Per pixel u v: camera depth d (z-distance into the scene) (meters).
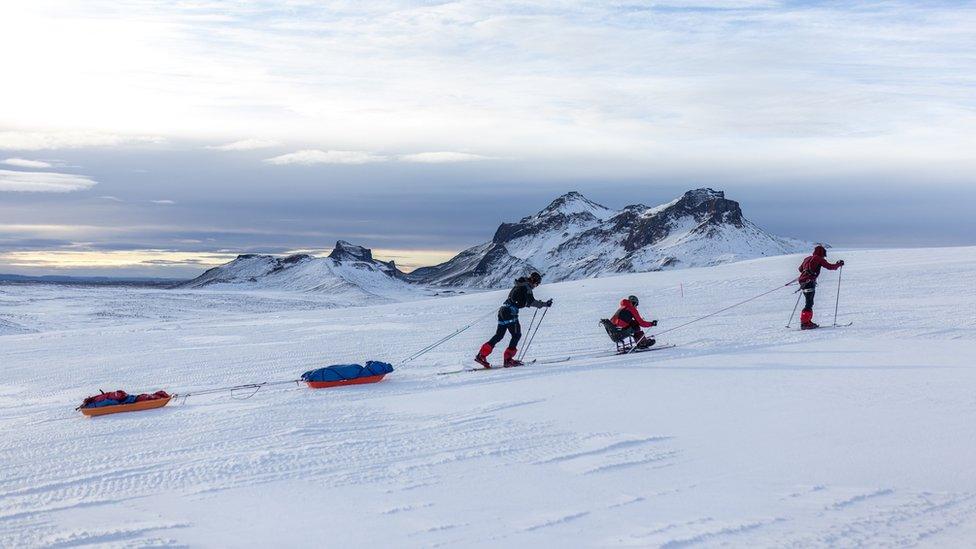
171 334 29.84
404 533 5.54
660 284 36.06
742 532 5.21
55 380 18.11
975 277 29.03
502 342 20.14
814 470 6.68
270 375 16.33
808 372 12.12
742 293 29.36
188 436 9.73
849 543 4.95
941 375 11.23
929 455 7.01
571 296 33.38
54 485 7.58
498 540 5.28
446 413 10.38
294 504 6.46
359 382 13.62
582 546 5.08
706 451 7.55
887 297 24.33
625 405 10.23
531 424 9.34
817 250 18.11
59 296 114.56
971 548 4.82
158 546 5.49
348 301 171.38
